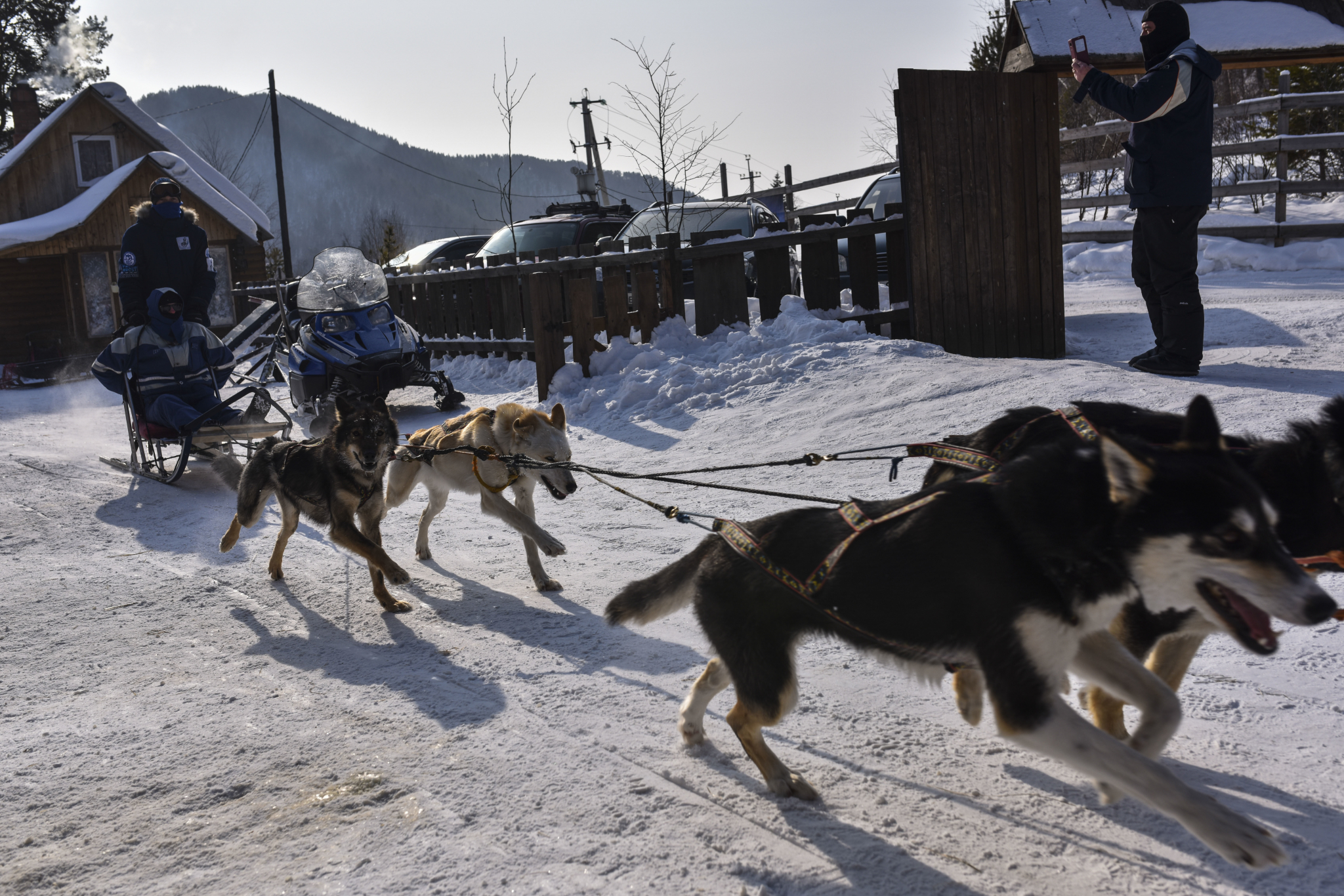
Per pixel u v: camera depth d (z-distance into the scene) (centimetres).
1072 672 307
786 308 1136
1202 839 245
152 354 934
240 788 366
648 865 304
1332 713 367
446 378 1252
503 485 608
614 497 800
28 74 4344
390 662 495
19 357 2422
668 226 1428
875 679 439
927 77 1016
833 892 286
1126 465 254
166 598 615
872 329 1112
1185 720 376
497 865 307
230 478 764
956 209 1044
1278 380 766
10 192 2536
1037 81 1041
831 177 2134
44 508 874
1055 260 1070
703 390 1022
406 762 381
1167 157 779
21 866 320
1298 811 309
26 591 634
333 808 348
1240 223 1650
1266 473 308
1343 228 1518
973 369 909
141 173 2364
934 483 402
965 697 371
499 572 648
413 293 1617
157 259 947
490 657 493
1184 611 314
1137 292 1439
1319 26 998
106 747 405
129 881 309
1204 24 1018
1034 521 272
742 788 350
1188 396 731
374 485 625
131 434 998
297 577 655
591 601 572
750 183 2411
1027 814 322
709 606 347
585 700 433
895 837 313
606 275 1183
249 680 477
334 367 1173
